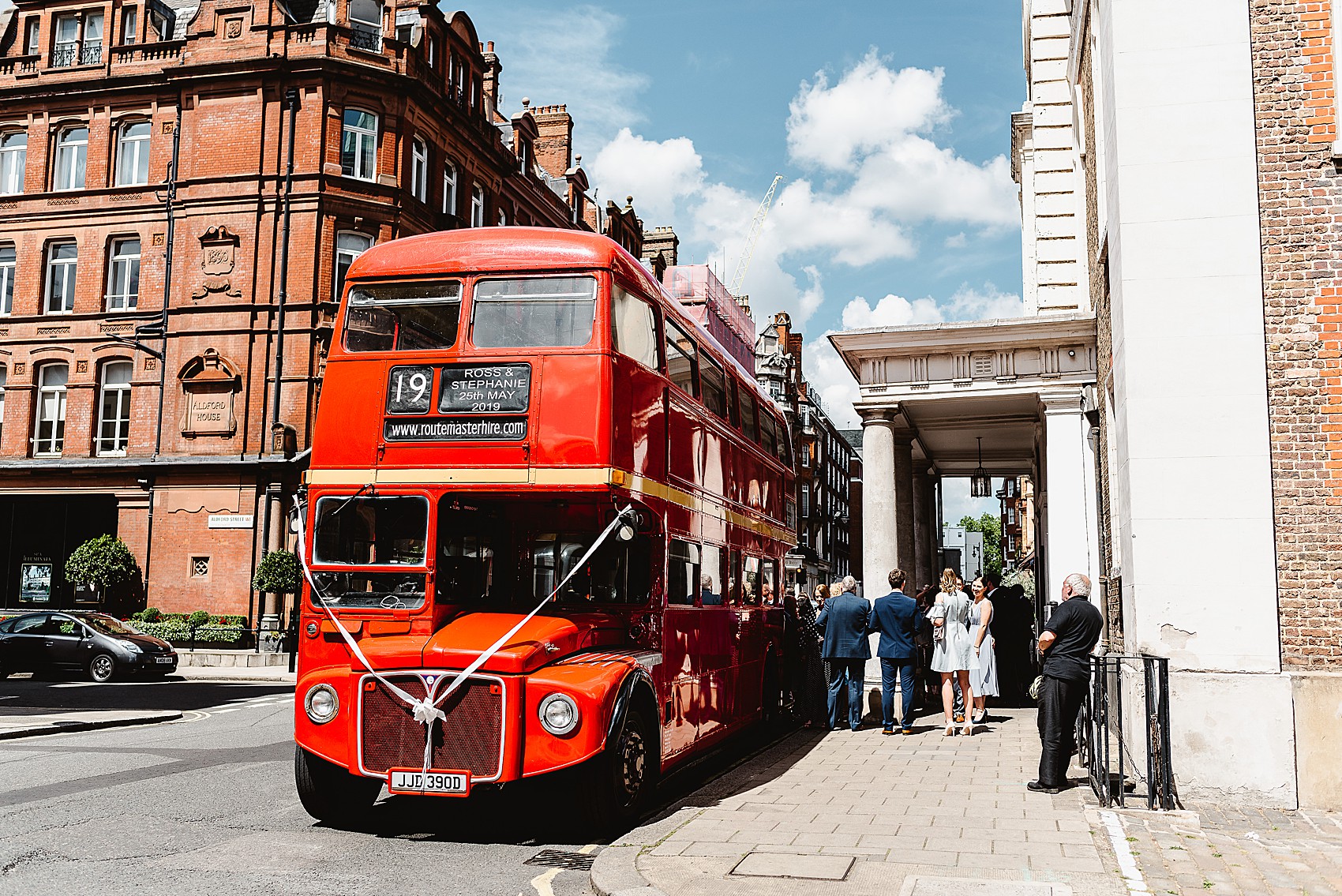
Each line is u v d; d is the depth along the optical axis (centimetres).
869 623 1420
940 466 2759
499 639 771
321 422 848
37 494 3025
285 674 2562
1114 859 654
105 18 3152
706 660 1088
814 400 7619
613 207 4731
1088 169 1620
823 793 910
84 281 3095
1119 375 1009
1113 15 1009
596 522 839
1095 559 1702
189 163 3033
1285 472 929
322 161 2964
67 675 2531
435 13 3272
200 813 848
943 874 614
